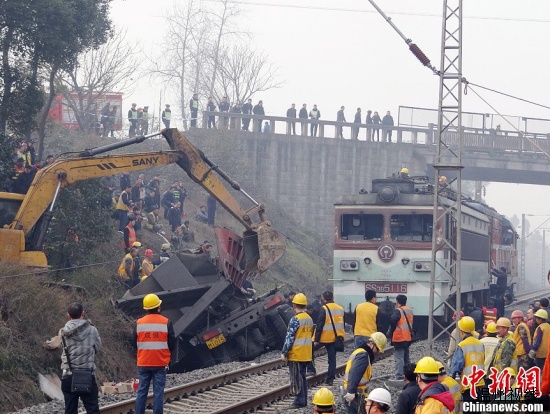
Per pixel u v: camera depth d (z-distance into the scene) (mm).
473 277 45250
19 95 39625
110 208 39250
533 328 25516
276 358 33938
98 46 44438
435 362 13891
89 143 60969
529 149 76062
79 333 18203
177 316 33500
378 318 25031
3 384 23688
